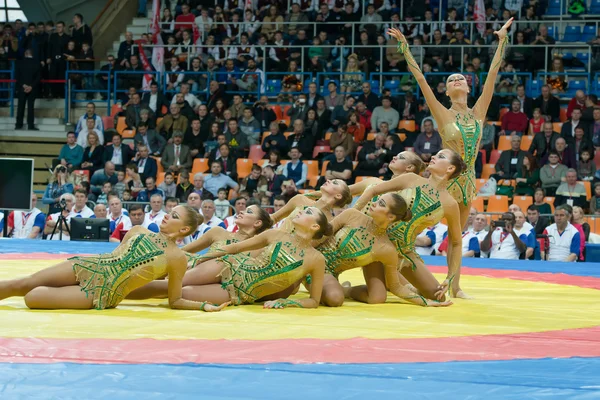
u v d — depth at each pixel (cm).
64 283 573
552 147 1680
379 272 657
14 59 2203
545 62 1936
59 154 1917
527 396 331
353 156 1789
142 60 2114
